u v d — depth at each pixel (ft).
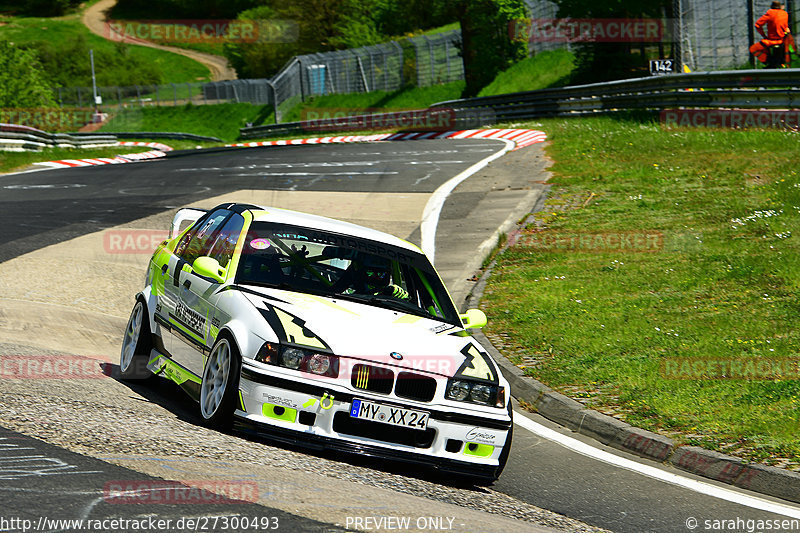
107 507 38.42
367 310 60.90
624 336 96.32
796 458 64.13
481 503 52.65
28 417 51.49
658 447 68.95
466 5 579.07
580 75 447.42
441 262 135.74
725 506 58.44
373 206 177.78
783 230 136.36
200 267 61.52
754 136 213.66
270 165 253.24
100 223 156.25
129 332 73.82
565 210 166.50
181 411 62.75
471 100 419.13
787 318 98.73
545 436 73.87
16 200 186.91
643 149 217.77
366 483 50.62
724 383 80.59
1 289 103.14
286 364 53.62
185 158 301.22
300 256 64.64
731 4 349.41
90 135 467.93
